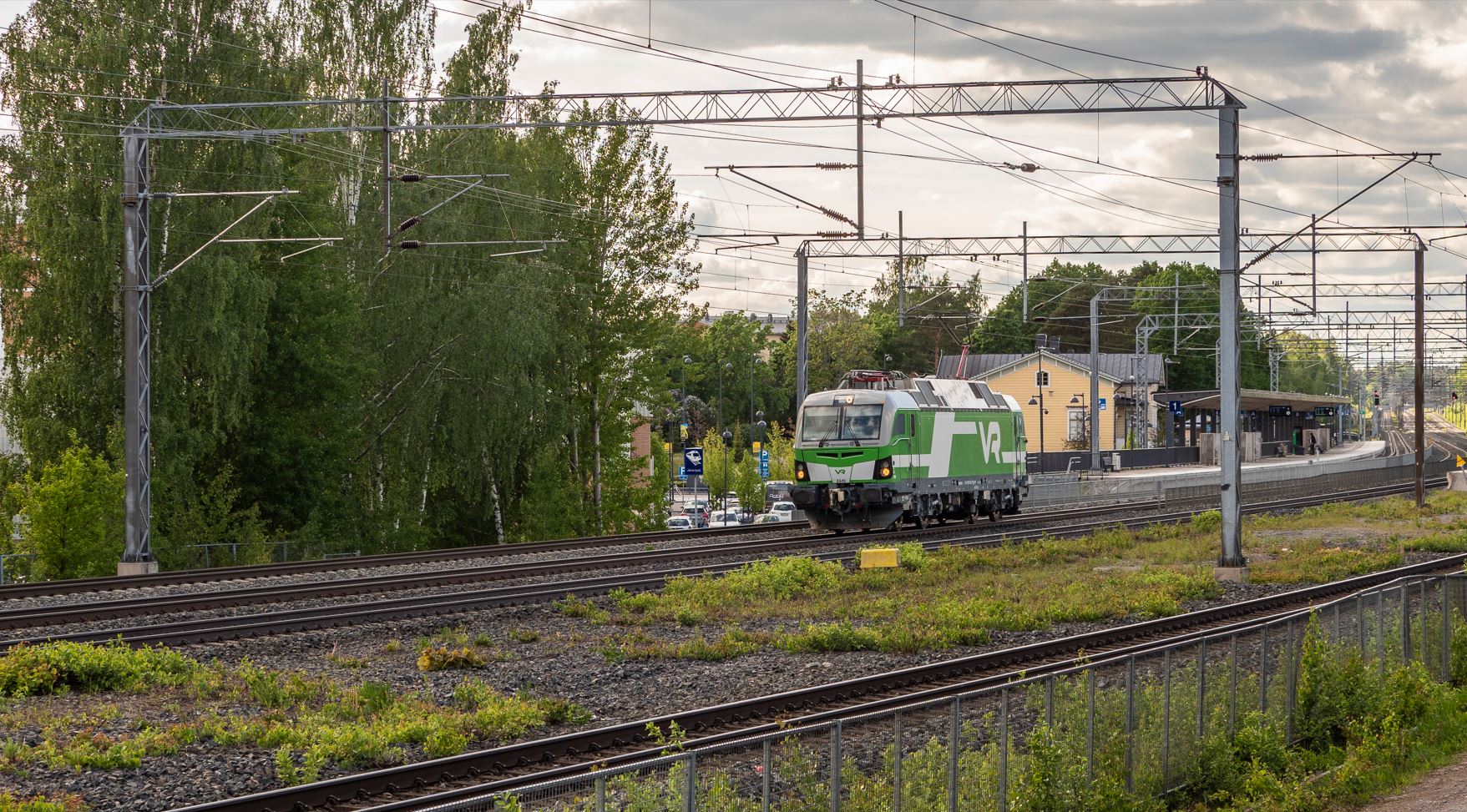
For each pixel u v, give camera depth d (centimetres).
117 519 6041
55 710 2822
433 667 3409
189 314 6744
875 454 6781
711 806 1697
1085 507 9506
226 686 3116
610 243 9612
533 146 9206
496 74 8925
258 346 7225
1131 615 4488
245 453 7494
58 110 6750
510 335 7900
